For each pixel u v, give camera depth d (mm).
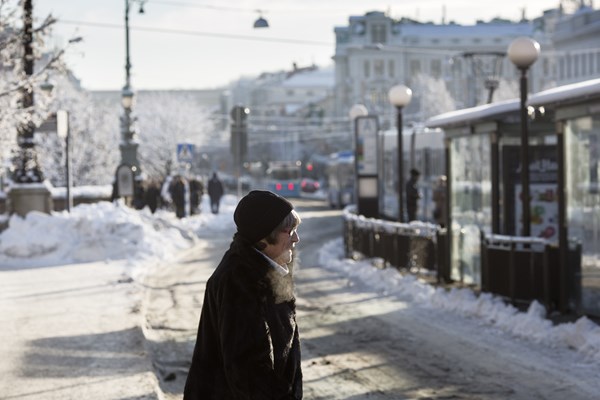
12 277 19953
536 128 17453
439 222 28641
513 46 15648
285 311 4125
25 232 24141
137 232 25469
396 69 162750
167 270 23312
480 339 12844
